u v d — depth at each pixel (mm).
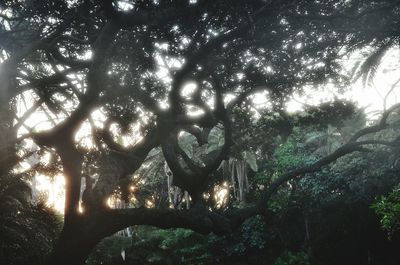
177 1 5836
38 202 8758
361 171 19828
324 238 21875
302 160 21859
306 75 8609
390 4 7414
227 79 7906
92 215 6422
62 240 6379
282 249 22953
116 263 22000
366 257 20516
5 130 10750
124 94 6473
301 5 7473
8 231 7613
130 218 6699
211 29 6883
